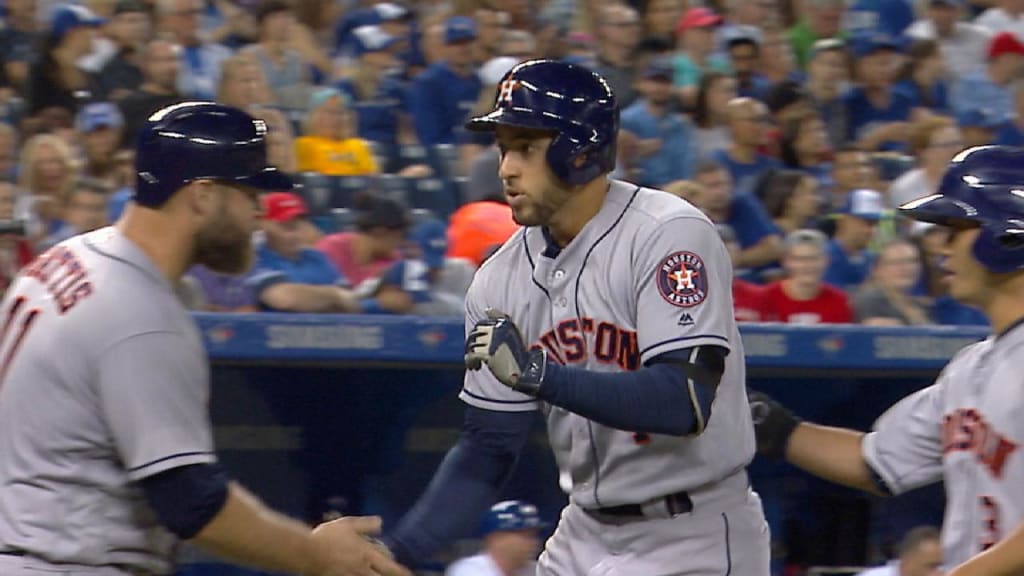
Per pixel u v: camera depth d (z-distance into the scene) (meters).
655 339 14.13
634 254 14.47
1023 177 13.60
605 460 15.08
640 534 15.19
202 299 21.92
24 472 13.29
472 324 15.63
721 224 28.05
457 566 20.70
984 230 13.47
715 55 35.38
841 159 30.89
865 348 22.12
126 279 13.16
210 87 33.12
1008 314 13.70
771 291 25.08
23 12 33.22
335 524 14.23
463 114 33.38
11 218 25.30
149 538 13.73
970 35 38.94
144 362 12.98
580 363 14.84
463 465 15.77
